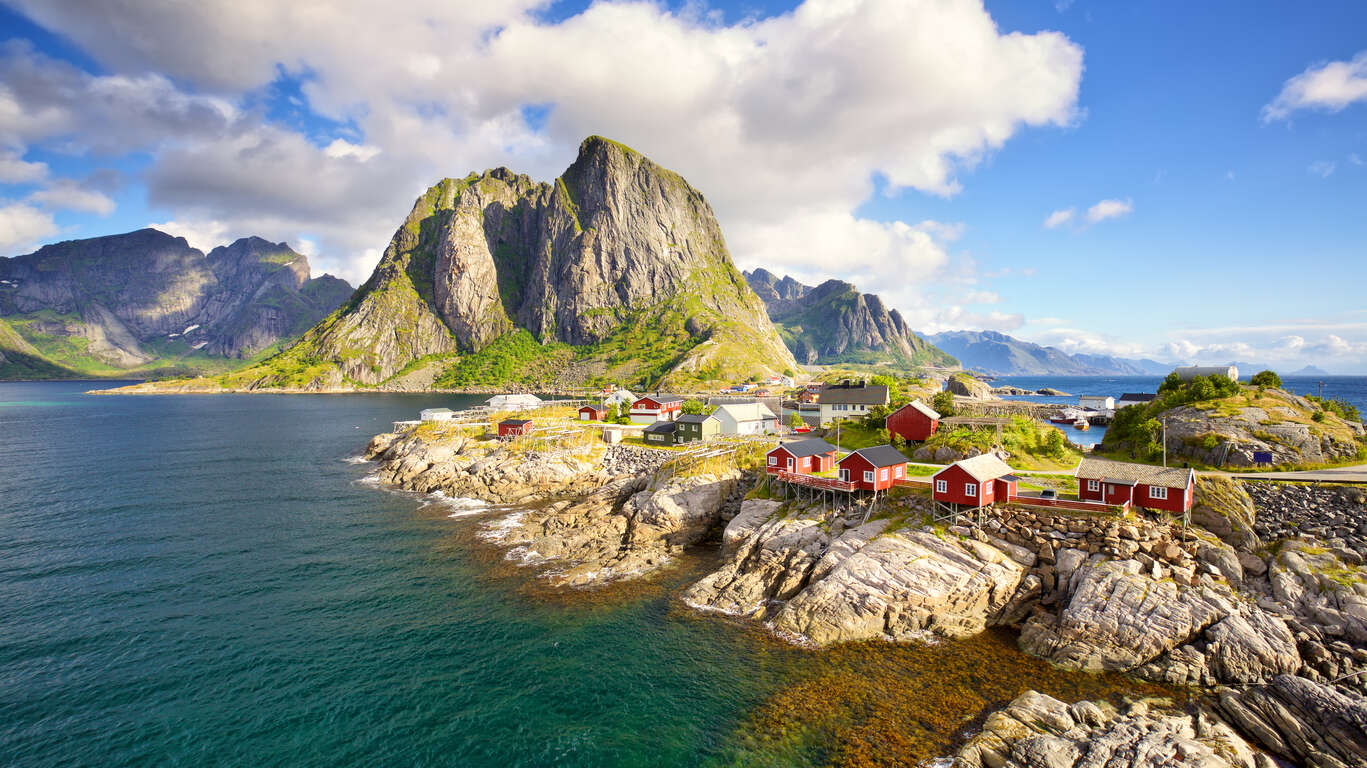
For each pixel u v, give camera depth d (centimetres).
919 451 7288
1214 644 3756
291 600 5125
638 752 3275
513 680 3953
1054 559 4688
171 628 4616
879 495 5775
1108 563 4419
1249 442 5753
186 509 7912
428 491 8950
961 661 4056
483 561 6009
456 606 5009
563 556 6109
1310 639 3803
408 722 3534
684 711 3616
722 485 7125
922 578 4572
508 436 10919
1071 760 2864
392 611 4922
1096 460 5344
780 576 5144
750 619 4728
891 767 3097
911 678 3881
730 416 9925
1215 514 4831
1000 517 5106
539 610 4928
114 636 4481
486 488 8688
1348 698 3145
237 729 3462
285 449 13062
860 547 5053
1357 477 5047
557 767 3173
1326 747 3027
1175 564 4419
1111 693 3656
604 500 7462
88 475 10044
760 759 3197
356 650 4319
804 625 4469
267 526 7181
